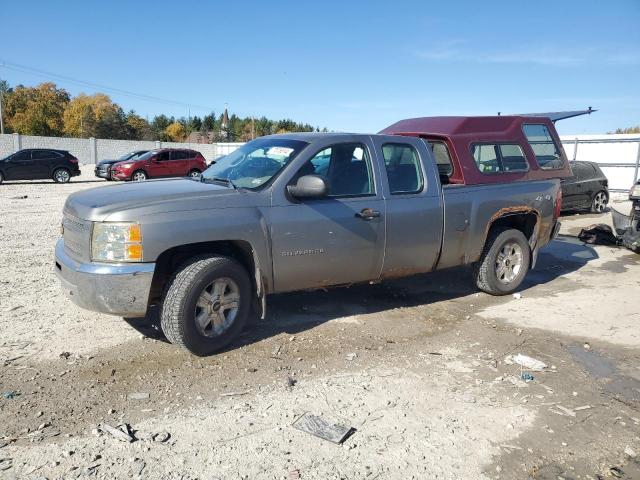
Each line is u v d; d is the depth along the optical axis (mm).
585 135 20672
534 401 3914
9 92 79375
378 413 3670
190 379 4102
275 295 6250
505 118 6809
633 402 3957
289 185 4844
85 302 4258
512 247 6562
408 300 6297
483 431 3490
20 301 5816
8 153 40250
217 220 4430
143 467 3012
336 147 5195
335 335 5082
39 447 3170
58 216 12531
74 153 43406
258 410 3664
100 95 81875
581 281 7441
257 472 2998
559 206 7051
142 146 47125
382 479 2975
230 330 4613
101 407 3652
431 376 4270
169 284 4391
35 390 3861
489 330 5375
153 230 4191
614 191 20078
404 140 5680
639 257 9086
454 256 5973
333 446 3266
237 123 103125
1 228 10602
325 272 5086
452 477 3014
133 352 4566
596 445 3383
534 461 3193
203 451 3180
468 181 6121
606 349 4965
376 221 5242
